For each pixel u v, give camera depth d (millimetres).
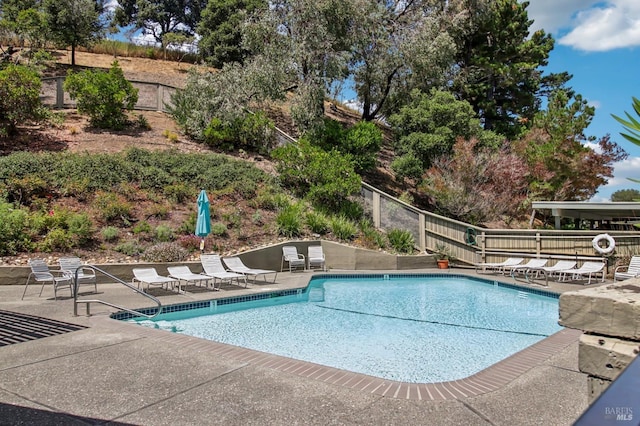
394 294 11656
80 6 27750
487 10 26391
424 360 5977
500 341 7008
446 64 24094
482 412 3447
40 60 25062
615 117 1974
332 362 5855
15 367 4406
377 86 25672
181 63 35562
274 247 13938
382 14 23188
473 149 19953
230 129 19703
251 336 7188
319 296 11273
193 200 15281
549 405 3598
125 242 12320
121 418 3279
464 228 16062
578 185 20422
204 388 3889
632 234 13648
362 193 17906
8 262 10453
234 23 34281
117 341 5375
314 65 21141
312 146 18469
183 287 10750
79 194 13430
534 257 14703
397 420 3283
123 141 17875
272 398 3678
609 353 1740
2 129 15375
